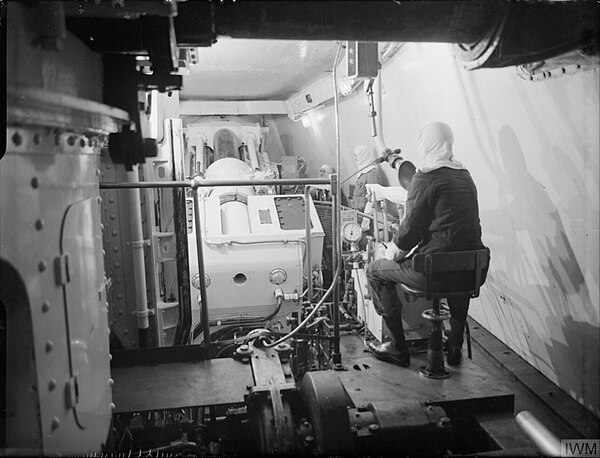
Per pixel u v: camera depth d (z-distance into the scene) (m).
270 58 4.67
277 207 4.56
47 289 1.46
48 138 1.50
